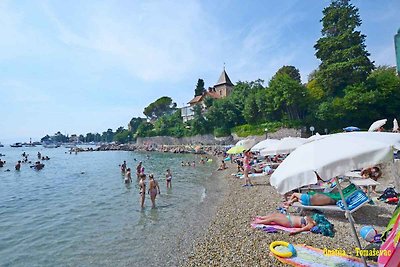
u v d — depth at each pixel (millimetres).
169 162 41469
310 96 44000
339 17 45781
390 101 40062
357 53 42812
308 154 4137
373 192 10867
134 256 8008
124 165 30203
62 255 8305
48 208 14812
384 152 3680
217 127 59875
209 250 7727
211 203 13820
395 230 4105
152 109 112375
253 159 26984
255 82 64250
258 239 7703
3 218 12914
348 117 40781
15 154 82375
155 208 13539
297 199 9977
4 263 7867
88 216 12664
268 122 48094
